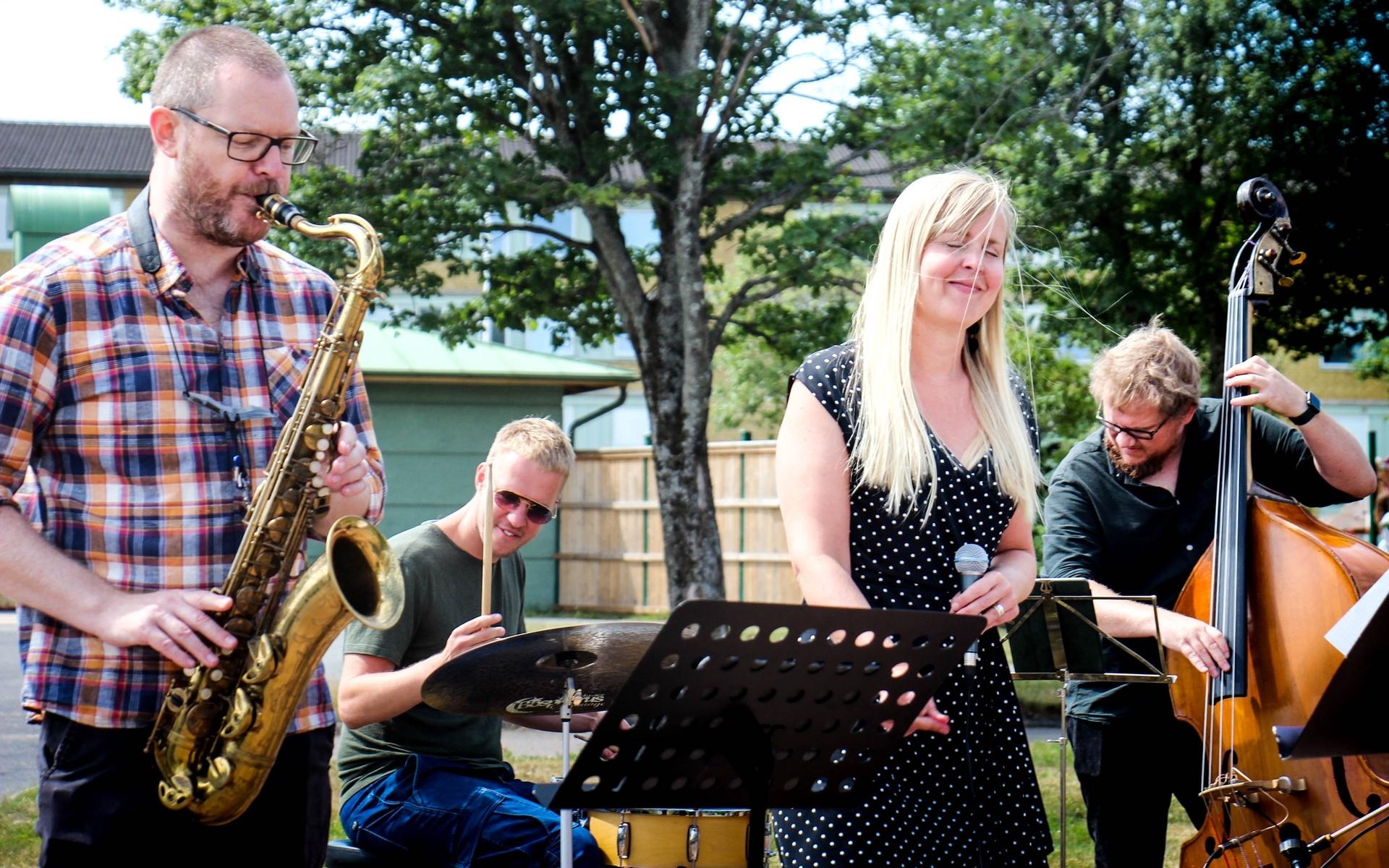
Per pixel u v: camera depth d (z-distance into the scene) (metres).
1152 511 3.93
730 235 11.26
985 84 10.06
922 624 2.28
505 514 3.87
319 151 10.18
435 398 16.69
